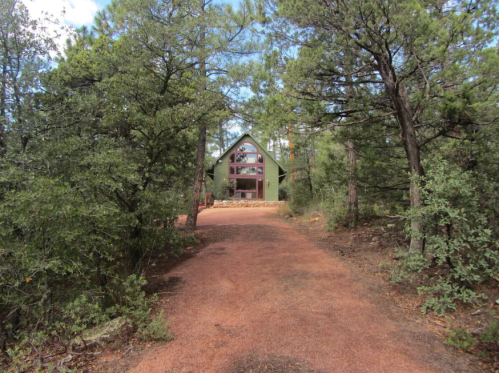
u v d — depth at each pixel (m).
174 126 6.46
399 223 8.45
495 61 4.88
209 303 4.73
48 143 5.00
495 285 4.46
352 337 3.54
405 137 6.18
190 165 8.23
